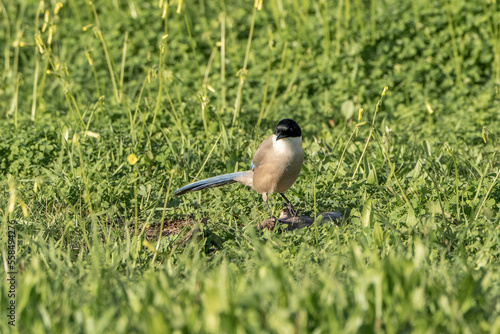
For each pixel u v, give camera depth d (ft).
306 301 18.95
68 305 20.27
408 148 42.27
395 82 55.57
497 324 17.99
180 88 55.77
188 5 69.72
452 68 55.16
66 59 63.00
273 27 65.21
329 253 26.76
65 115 51.90
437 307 20.06
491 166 36.63
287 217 34.30
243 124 48.44
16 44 44.78
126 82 60.44
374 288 19.75
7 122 48.34
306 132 48.93
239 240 30.53
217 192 36.94
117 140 43.88
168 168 40.04
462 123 47.73
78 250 29.68
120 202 36.24
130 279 24.08
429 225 28.63
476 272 23.61
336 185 36.19
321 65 57.47
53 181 37.35
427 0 61.82
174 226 34.68
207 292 18.08
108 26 66.80
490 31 56.24
